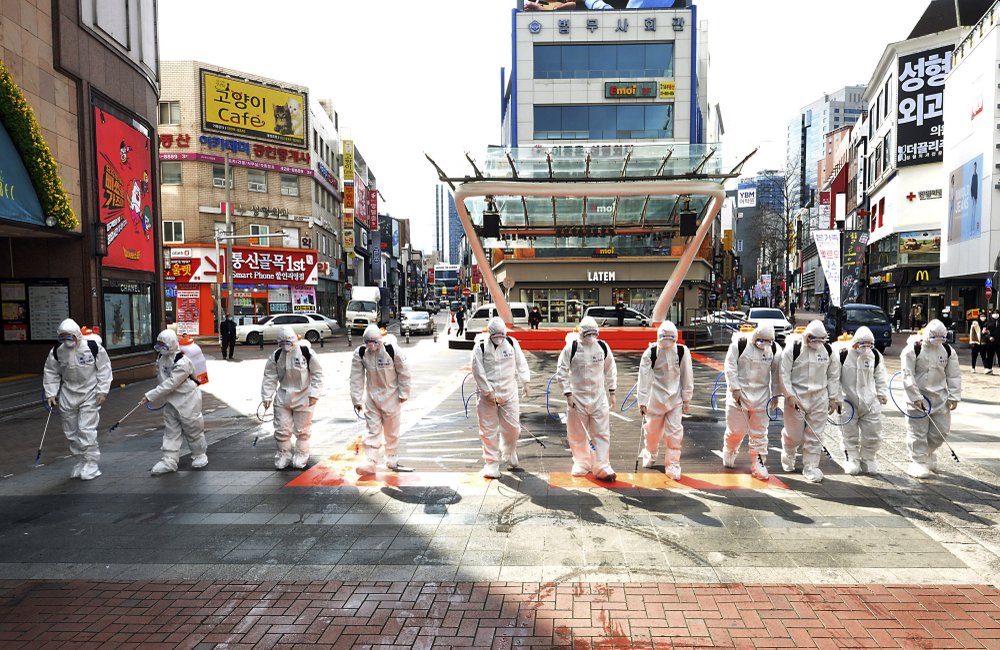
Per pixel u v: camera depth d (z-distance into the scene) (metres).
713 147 15.89
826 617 3.64
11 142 12.01
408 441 8.44
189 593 4.08
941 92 34.09
